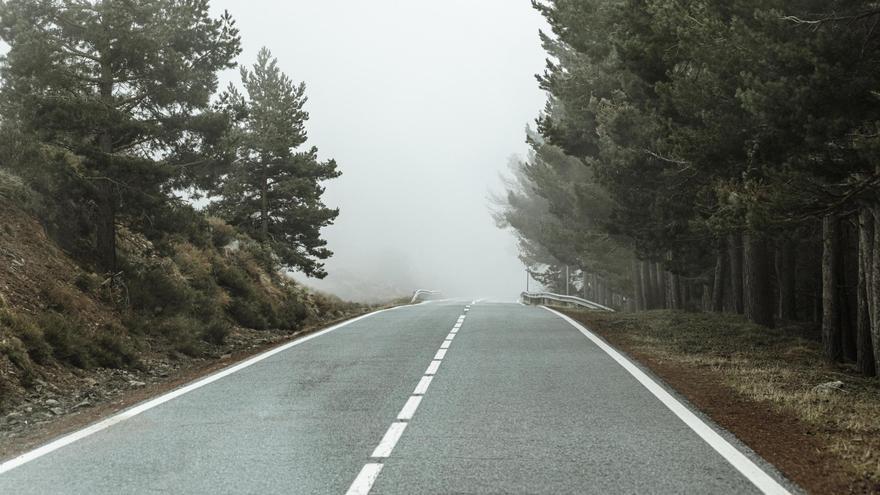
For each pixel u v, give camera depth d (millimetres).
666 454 6016
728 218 11078
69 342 11086
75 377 10578
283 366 11695
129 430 7121
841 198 10117
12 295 11320
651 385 9555
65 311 12219
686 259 26734
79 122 14219
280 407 8281
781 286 28281
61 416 8539
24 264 12625
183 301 16031
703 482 5199
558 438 6621
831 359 14867
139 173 14883
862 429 7230
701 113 11938
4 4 14938
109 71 15570
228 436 6828
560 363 11703
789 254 27625
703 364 12023
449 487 5121
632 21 15070
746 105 10086
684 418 7496
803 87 9492
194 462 5867
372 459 5934
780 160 10930
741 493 4949
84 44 15633
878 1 9484
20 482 5312
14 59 14336
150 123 15625
